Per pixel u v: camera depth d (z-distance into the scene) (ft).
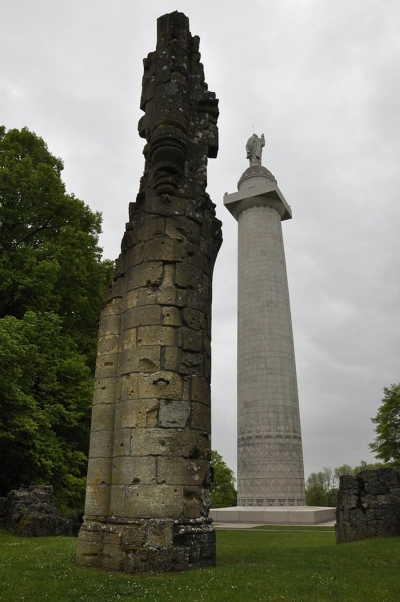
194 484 35.83
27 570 32.76
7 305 83.05
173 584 28.12
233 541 60.08
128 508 34.19
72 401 80.28
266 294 135.23
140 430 35.55
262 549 47.39
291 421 126.31
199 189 43.62
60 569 33.22
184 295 39.34
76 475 85.10
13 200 84.84
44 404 76.95
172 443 35.37
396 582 30.40
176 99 43.65
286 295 138.51
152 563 32.01
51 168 90.84
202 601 24.84
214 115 47.03
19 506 61.31
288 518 107.55
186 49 46.96
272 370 128.57
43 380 77.41
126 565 32.19
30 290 80.12
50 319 74.23
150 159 43.65
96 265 95.55
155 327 37.86
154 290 38.91
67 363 80.23
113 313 41.70
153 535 32.73
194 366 38.37
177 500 34.35
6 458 75.15
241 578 30.12
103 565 33.86
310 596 26.45
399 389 140.97
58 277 84.02
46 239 89.56
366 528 53.21
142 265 39.93
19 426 67.36
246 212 145.79
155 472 34.50
